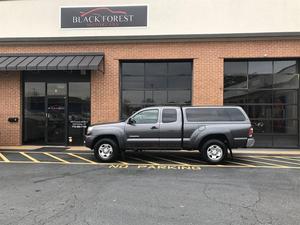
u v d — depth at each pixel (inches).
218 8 639.1
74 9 657.6
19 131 668.7
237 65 655.1
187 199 294.2
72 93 669.3
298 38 630.5
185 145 483.5
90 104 661.9
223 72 644.7
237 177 386.9
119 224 230.7
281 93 648.4
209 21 639.1
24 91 676.7
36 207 269.1
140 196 303.1
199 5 641.0
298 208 269.4
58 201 286.2
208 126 479.8
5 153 573.9
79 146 661.9
